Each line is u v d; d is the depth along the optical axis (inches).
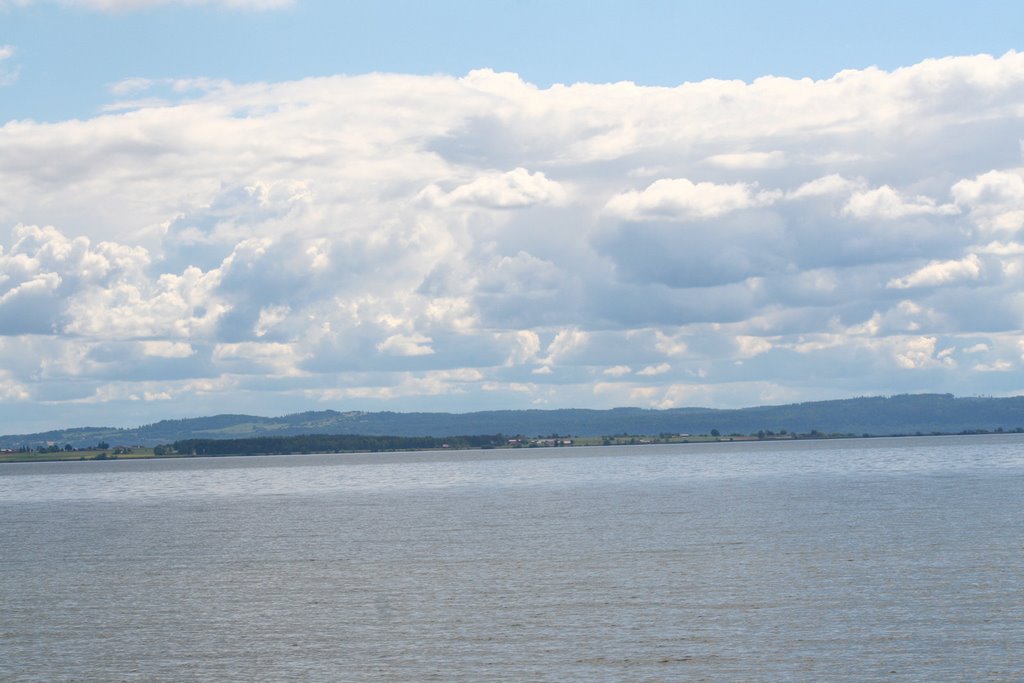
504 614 2357.3
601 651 2020.2
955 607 2309.3
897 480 7278.5
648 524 4232.3
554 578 2815.0
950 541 3363.7
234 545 3895.2
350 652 2073.1
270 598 2655.0
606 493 6678.2
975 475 7780.5
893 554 3088.1
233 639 2204.7
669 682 1825.8
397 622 2317.9
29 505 7342.5
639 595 2527.1
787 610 2311.8
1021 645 1998.0
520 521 4596.5
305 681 1892.2
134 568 3275.1
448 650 2062.0
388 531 4288.9
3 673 1980.8
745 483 7460.6
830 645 2021.4
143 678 1935.3
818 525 3991.1
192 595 2733.8
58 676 1957.4
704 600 2440.9
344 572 3056.1
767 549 3267.7
